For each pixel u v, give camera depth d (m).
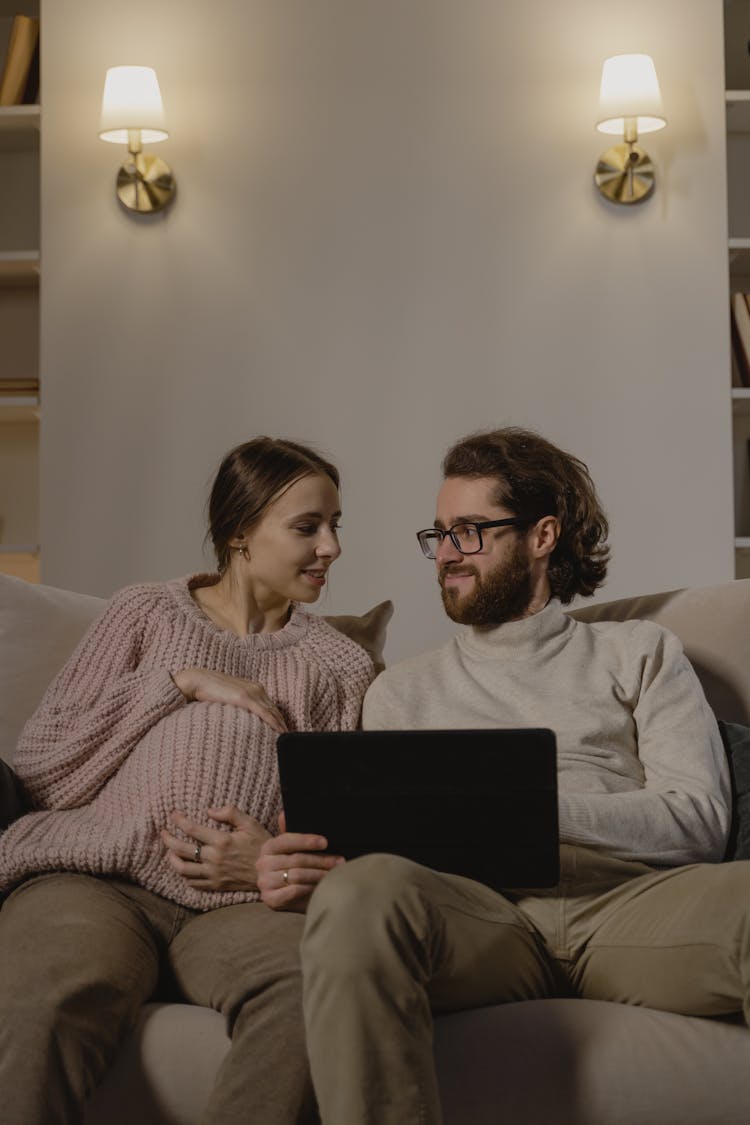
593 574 2.12
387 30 3.65
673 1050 1.49
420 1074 1.36
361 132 3.65
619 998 1.63
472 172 3.63
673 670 1.96
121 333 3.68
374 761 1.58
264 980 1.52
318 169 3.65
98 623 2.03
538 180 3.63
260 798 1.83
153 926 1.74
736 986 1.51
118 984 1.55
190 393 3.66
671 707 1.92
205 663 2.00
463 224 3.62
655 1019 1.53
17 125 3.86
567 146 3.63
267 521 2.10
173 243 3.68
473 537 2.05
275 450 2.14
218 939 1.64
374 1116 1.34
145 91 3.55
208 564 3.62
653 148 3.63
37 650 2.16
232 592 2.14
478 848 1.58
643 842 1.74
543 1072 1.47
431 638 3.57
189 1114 1.53
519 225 3.62
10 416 3.95
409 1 3.66
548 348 3.61
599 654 2.00
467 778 1.56
